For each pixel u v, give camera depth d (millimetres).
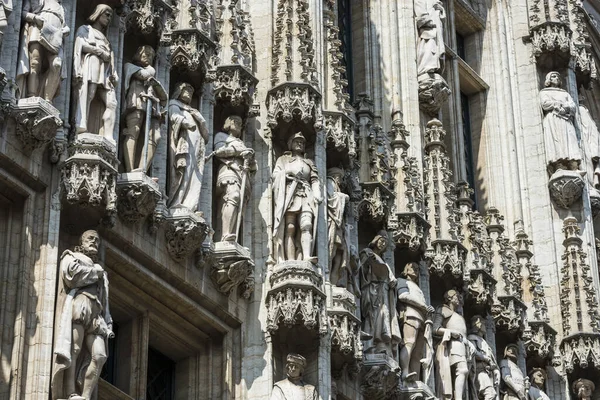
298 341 36938
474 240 45594
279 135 39062
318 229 38125
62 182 32500
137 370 34438
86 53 33906
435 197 44562
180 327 36000
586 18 63531
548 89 53469
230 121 37938
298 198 37938
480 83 53219
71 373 30875
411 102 46375
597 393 48938
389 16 47875
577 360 48750
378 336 39844
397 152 43469
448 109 50812
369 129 42781
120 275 34188
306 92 39031
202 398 36062
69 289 31547
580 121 54750
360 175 41969
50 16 33062
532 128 52719
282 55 39531
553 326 49469
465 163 51250
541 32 54000
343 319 37656
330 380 36844
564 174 51406
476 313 44906
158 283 34812
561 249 50812
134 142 34594
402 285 41594
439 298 43781
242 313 36812
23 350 30828
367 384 39156
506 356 46000
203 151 36562
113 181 32938
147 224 34719
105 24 34688
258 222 37969
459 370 42219
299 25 40000
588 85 56188
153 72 35375
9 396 30438
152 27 36000
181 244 35188
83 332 31250
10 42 32500
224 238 36562
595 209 55000
